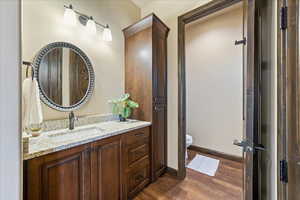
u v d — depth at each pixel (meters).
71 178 1.18
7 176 0.46
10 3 0.46
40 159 1.01
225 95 2.93
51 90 1.60
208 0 1.93
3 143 0.45
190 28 3.40
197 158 2.90
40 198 1.01
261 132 1.12
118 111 2.10
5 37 0.46
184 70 2.26
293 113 0.72
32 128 1.31
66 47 1.71
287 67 0.75
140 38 2.17
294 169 0.71
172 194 1.84
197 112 3.33
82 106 1.87
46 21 1.55
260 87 1.12
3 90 0.45
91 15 1.95
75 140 1.23
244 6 1.14
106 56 2.14
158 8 2.47
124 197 1.64
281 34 0.79
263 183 1.13
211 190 1.92
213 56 3.08
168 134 2.38
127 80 2.37
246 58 1.07
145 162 1.96
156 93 2.14
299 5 0.69
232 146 2.84
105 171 1.44
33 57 1.46
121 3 2.36
